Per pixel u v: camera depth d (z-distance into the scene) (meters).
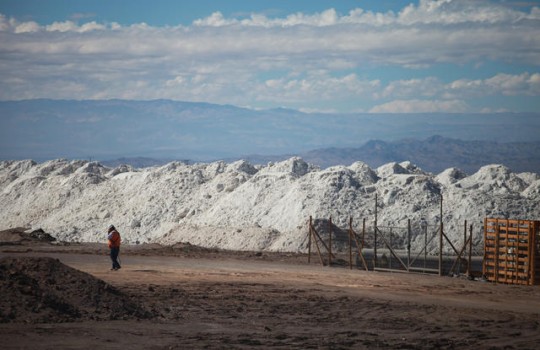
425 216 123.25
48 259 47.19
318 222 120.56
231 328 43.84
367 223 125.50
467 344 41.66
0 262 46.25
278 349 37.38
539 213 122.94
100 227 164.38
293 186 143.50
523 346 41.66
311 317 50.53
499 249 80.62
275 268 89.44
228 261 98.88
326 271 87.56
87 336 37.75
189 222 150.00
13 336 36.50
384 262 91.56
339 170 145.62
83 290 45.31
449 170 171.62
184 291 60.81
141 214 163.88
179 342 37.81
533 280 77.38
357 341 41.16
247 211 142.62
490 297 67.69
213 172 179.75
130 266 86.00
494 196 127.00
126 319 43.91
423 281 79.12
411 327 47.72
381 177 153.88
